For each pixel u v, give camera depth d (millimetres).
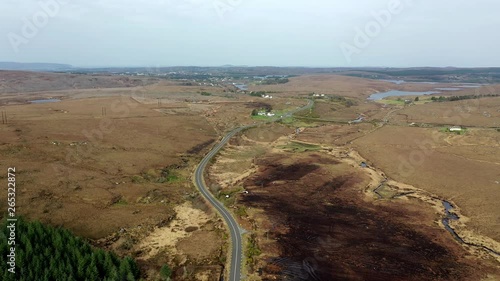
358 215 81625
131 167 104562
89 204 79750
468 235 72938
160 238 68812
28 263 50094
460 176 107750
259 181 102562
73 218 72250
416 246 68125
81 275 50188
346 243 68312
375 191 97750
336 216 80625
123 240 66375
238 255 61469
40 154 102688
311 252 64188
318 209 84250
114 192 86875
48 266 50719
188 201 87250
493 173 109500
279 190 95812
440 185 101375
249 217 77562
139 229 71438
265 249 64250
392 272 59062
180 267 58656
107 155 111812
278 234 70375
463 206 87250
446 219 80688
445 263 62312
